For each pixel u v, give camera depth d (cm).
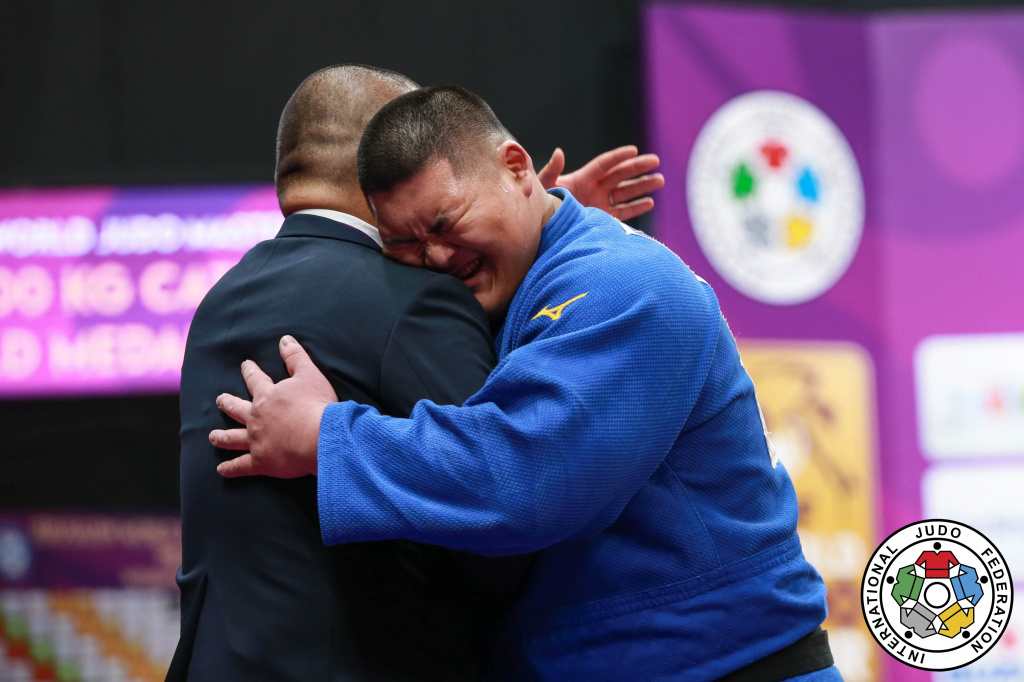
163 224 1530
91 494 1495
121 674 1380
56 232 1519
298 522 480
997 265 1569
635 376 453
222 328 512
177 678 485
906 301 1552
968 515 1506
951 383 1534
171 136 1636
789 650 490
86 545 1408
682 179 1517
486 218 502
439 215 497
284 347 486
